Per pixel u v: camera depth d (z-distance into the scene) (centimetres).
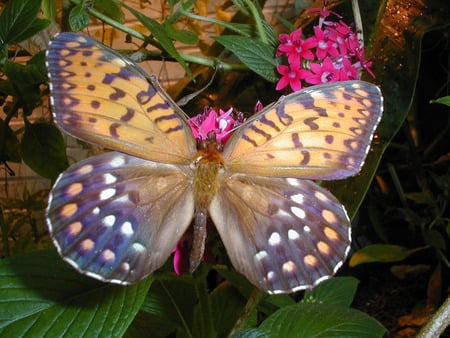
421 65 35
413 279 33
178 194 14
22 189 39
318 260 14
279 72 22
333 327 20
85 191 13
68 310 16
